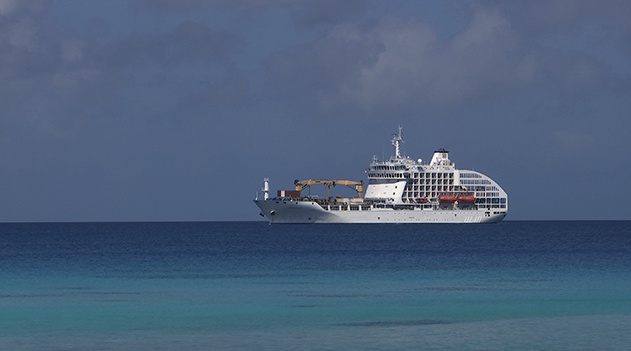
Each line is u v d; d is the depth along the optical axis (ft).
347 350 155.74
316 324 183.11
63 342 162.71
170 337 167.84
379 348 157.48
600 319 189.06
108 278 279.28
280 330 175.73
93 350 155.33
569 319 189.26
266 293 235.40
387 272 298.97
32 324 182.70
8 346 158.92
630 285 253.85
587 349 155.94
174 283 262.47
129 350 155.33
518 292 236.84
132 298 224.94
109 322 185.26
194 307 207.92
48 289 246.68
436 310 202.59
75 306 209.77
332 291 239.91
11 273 300.40
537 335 169.78
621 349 155.53
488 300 220.23
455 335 170.19
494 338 166.71
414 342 162.91
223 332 173.47
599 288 246.27
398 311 201.16
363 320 188.44
